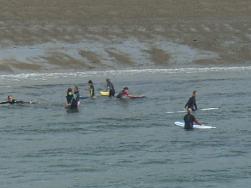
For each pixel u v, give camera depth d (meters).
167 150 159.75
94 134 177.75
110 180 138.38
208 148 160.88
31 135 177.75
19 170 145.50
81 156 155.62
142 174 141.75
